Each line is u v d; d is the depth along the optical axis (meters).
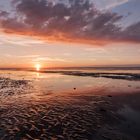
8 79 33.19
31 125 8.47
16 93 17.20
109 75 38.25
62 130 7.92
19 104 12.57
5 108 11.45
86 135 7.45
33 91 18.41
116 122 8.93
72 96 15.45
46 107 11.74
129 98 14.06
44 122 8.89
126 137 7.26
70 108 11.46
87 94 16.25
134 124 8.63
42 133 7.60
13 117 9.62
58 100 13.87
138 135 7.43
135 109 11.05
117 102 12.89
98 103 12.70
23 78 36.06
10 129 7.97
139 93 15.95
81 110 10.98
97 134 7.54
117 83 24.09
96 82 26.00
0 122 8.83
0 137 7.16
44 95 16.08
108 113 10.32
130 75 36.16
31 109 11.24
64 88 20.41
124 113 10.31
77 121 9.05
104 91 17.64
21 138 7.10
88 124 8.65
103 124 8.66
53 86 22.44
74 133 7.63
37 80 30.97
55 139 7.06
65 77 37.69
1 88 20.66
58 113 10.39
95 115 9.99
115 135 7.45
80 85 22.88
